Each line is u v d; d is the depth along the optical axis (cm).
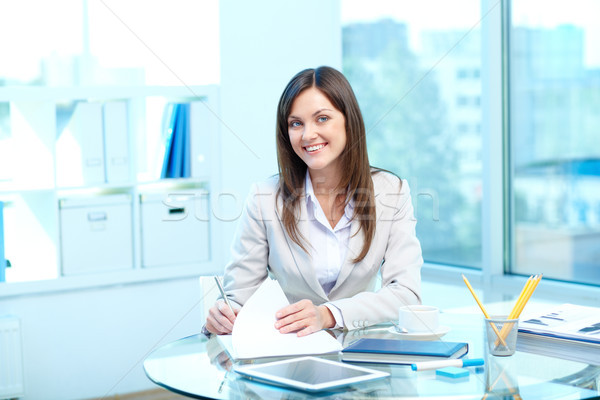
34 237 296
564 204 309
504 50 327
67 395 285
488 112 326
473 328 154
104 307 290
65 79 318
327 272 172
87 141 283
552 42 307
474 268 353
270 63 326
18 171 298
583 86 296
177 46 320
